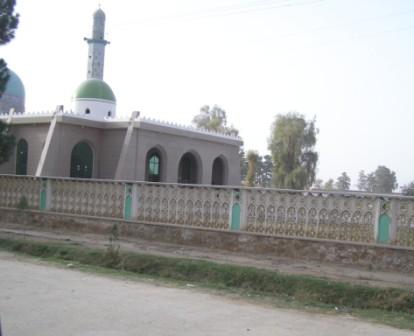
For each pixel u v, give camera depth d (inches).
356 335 255.8
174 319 266.1
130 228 575.8
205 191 522.6
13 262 445.1
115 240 563.8
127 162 959.6
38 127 982.4
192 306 301.6
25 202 684.7
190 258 463.8
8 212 695.1
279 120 1854.1
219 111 2203.5
